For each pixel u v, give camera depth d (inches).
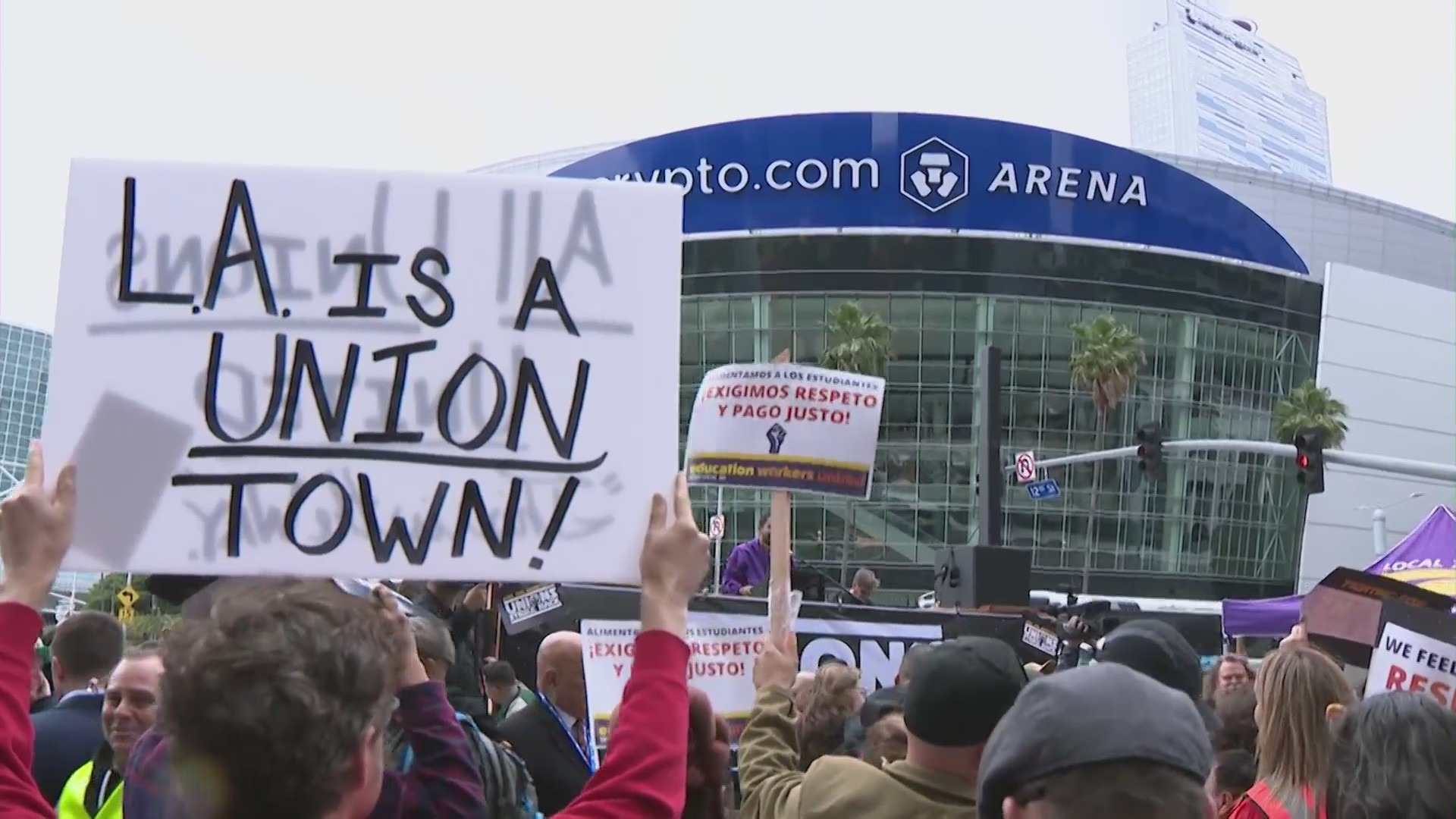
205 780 55.1
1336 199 2427.4
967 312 1956.2
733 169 1895.9
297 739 55.0
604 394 90.5
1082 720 63.3
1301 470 784.9
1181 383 2082.9
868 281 1905.8
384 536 87.7
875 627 302.0
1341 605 276.1
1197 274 2042.3
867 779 103.3
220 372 88.1
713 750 130.6
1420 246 2500.0
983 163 1904.5
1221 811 155.8
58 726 155.9
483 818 88.2
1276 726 129.5
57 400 86.4
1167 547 2102.6
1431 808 95.3
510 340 90.5
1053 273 1947.6
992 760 66.8
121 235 88.7
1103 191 1958.7
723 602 246.2
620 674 203.5
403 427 88.9
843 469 234.7
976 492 1983.3
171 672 57.5
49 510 74.9
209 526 86.4
